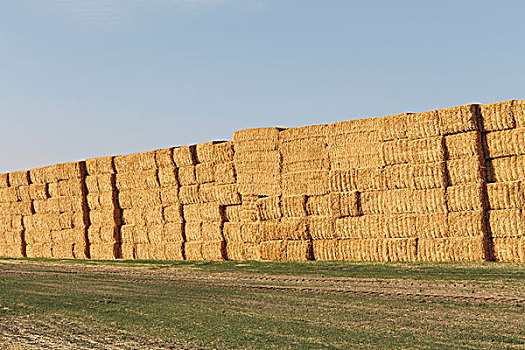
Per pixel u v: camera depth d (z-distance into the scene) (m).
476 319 18.78
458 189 31.31
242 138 40.34
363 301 22.73
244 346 17.05
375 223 34.28
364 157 34.91
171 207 45.12
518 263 28.84
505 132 30.31
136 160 46.97
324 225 36.31
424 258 32.44
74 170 50.88
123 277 35.12
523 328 17.41
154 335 18.92
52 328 20.89
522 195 29.59
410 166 32.91
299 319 20.19
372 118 34.56
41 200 54.31
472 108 30.78
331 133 36.22
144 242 47.09
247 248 40.94
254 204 40.09
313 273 31.00
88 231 50.59
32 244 55.50
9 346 18.69
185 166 44.09
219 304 23.81
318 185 36.69
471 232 30.92
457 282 25.14
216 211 42.47
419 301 22.06
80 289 30.30
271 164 38.97
